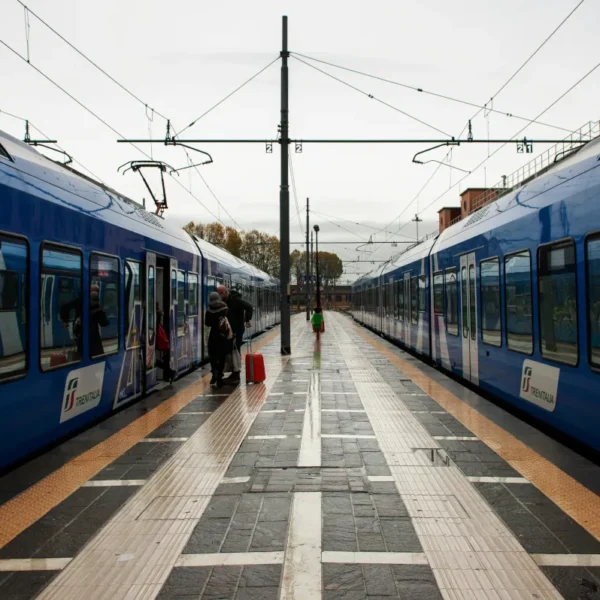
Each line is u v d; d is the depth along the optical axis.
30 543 4.20
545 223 7.36
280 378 12.48
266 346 21.19
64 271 6.93
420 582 3.58
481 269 10.53
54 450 6.67
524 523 4.44
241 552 4.02
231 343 11.54
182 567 3.82
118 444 6.93
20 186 5.98
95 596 3.47
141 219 10.41
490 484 5.35
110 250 8.50
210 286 16.52
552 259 7.14
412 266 19.14
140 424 8.01
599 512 4.64
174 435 7.38
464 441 6.93
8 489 5.33
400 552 3.99
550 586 3.51
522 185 9.36
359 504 4.91
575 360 6.47
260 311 30.17
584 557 3.87
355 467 5.95
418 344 17.88
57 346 6.74
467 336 11.55
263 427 7.80
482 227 10.63
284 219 17.17
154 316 10.74
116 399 8.72
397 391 10.66
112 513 4.75
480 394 11.23
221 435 7.37
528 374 7.98
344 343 22.64
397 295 22.70
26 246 6.03
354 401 9.66
